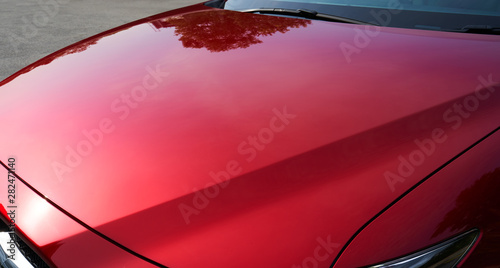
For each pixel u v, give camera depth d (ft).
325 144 3.91
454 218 3.63
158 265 3.23
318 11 7.36
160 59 5.85
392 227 3.41
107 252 3.35
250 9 7.98
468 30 6.26
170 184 3.64
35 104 5.20
